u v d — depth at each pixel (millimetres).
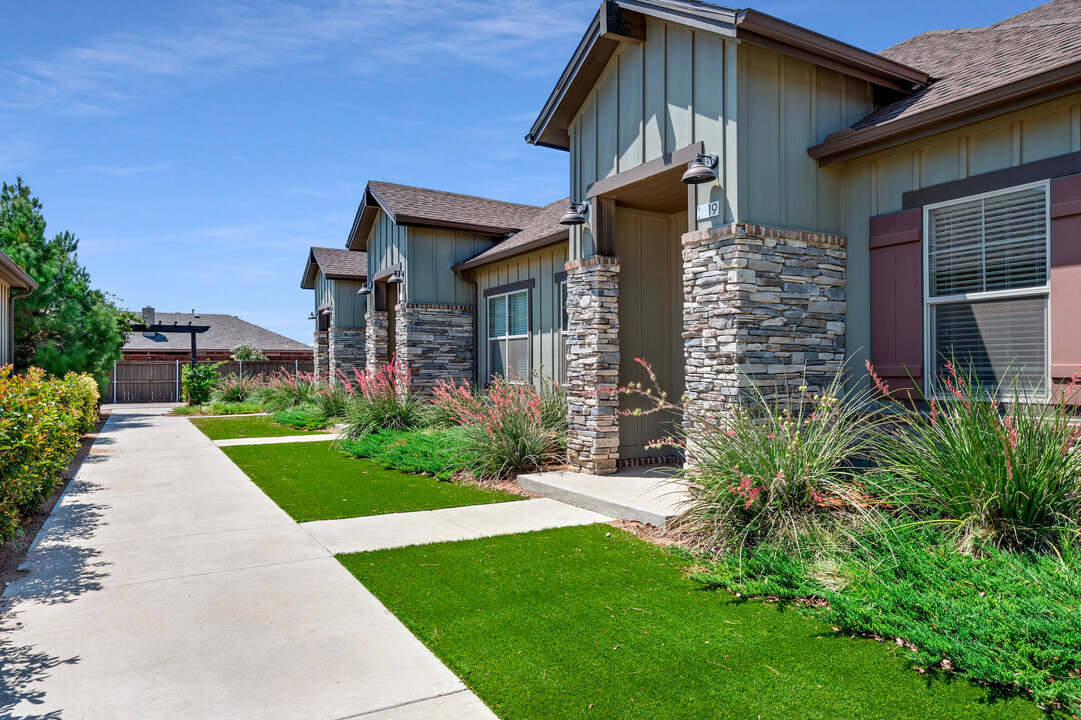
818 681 3055
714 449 5570
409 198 14961
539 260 11969
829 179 6633
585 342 8344
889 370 6219
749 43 6090
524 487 7949
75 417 8812
